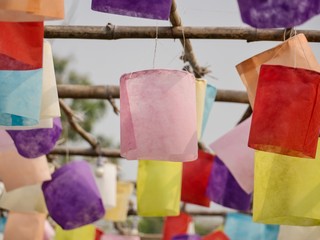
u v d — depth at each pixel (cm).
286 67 175
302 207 193
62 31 227
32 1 168
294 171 194
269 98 176
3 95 188
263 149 181
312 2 174
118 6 182
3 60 181
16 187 268
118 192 372
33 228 303
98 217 277
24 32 180
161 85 189
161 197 262
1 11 172
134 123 190
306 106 175
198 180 296
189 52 261
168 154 190
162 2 183
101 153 362
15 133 232
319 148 193
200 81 223
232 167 240
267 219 203
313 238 241
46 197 277
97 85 300
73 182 273
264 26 175
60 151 361
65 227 276
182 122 191
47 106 206
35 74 190
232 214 342
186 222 385
